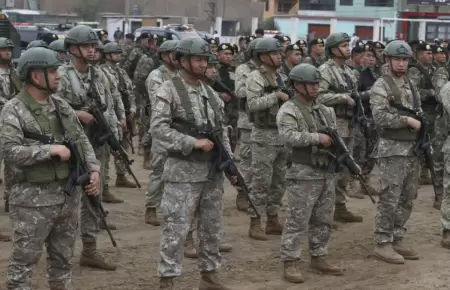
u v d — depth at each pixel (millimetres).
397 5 36250
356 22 31641
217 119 6391
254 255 8102
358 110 9477
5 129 5387
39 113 5484
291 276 7156
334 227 9375
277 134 8500
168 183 6316
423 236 9102
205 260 6602
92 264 7480
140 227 9281
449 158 8336
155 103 6223
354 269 7641
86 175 5621
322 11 39406
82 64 7426
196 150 6230
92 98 7445
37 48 5504
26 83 5523
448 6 31750
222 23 51344
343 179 9547
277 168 8727
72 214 5742
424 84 11500
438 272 7539
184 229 6281
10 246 8281
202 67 6277
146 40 16297
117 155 7824
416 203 11125
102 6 53719
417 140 7738
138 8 50594
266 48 8453
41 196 5477
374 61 11930
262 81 8500
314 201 7113
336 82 9305
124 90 12055
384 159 7762
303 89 6980
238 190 10336
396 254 7883
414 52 12156
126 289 6898
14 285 5543
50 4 53375
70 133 5625
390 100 7691
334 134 7031
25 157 5324
